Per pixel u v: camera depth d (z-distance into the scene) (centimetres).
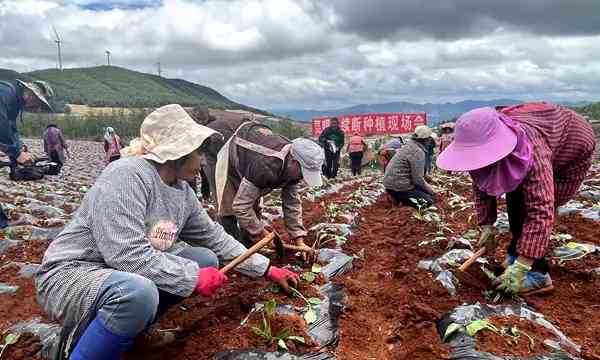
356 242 611
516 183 333
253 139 445
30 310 414
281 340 321
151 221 303
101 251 284
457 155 338
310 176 420
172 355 331
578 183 398
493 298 387
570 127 371
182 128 302
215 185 517
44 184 1319
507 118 351
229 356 315
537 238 339
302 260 491
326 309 375
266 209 865
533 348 313
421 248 534
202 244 359
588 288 415
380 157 1217
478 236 564
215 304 397
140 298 272
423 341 342
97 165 2264
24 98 605
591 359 312
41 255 573
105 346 276
